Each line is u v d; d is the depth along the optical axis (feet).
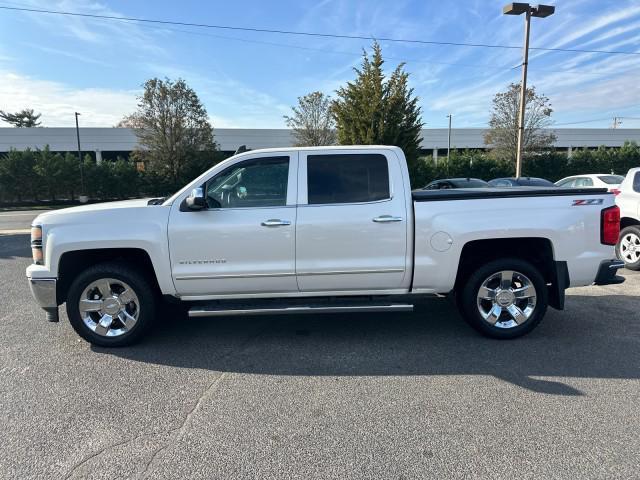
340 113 64.69
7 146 154.20
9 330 16.78
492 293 15.16
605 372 12.72
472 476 8.33
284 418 10.48
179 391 11.91
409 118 63.26
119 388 12.10
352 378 12.58
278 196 14.73
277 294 14.99
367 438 9.61
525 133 108.27
